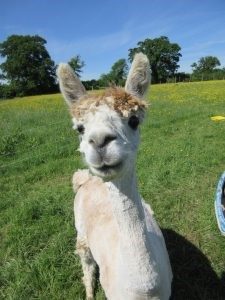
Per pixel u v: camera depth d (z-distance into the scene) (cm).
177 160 208
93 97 63
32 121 392
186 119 356
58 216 154
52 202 167
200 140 257
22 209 158
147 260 66
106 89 66
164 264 74
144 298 68
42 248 136
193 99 578
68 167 217
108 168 57
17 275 119
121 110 60
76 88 69
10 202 175
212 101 538
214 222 141
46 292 112
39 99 949
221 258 124
